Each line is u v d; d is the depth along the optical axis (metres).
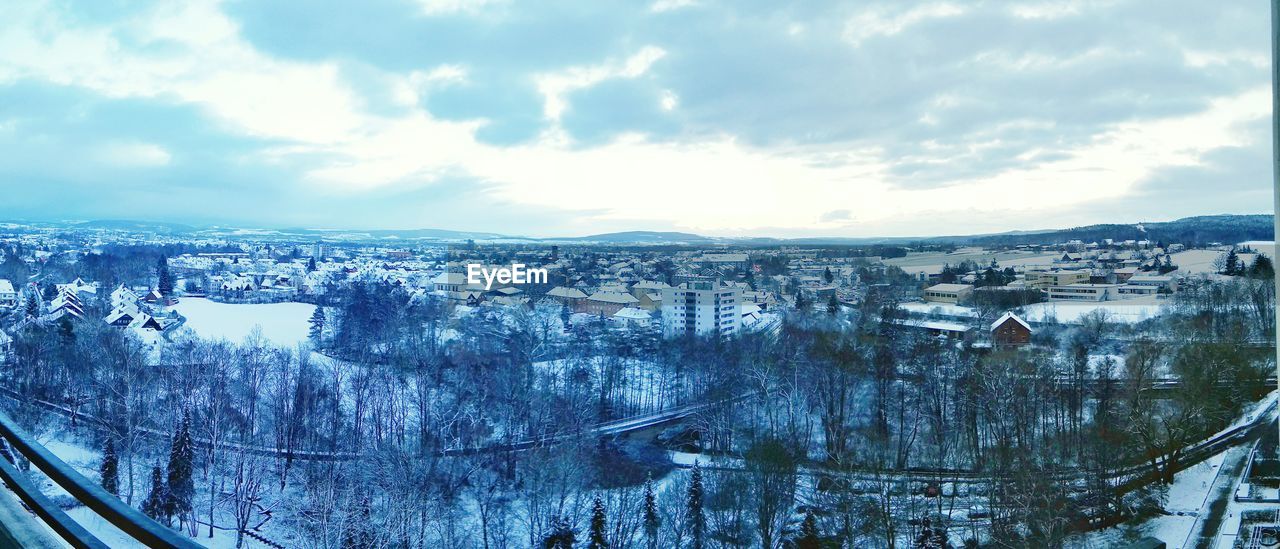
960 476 36.94
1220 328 46.56
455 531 31.14
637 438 44.03
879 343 55.69
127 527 3.23
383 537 29.28
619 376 56.28
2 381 48.12
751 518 32.28
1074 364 45.81
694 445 43.03
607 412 48.94
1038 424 40.41
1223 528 28.89
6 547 3.79
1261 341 43.75
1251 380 39.72
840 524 31.97
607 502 33.22
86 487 3.49
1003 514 32.31
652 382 56.47
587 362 58.34
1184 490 32.47
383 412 44.91
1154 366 43.41
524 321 72.56
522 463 36.81
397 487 31.58
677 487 33.56
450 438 40.91
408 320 74.31
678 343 65.56
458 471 35.81
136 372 45.94
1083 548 30.09
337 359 58.09
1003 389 43.44
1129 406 39.19
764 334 67.62
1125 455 35.38
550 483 34.28
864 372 50.12
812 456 40.09
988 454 37.75
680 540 30.48
